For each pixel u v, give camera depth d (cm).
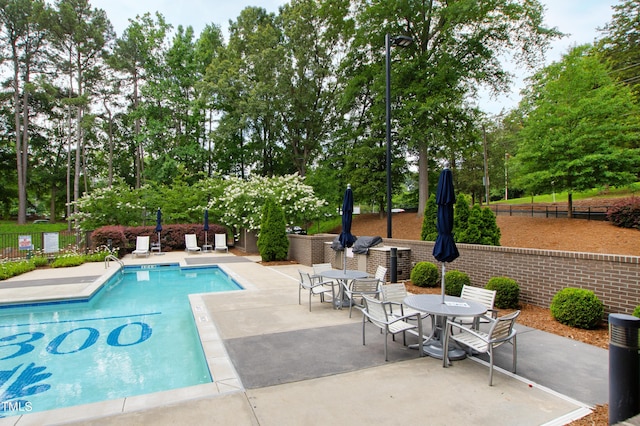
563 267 666
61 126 3853
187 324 740
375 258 1073
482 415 336
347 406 352
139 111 3173
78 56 3111
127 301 945
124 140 4003
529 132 1783
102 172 4269
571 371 432
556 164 1708
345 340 552
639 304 554
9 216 4300
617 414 303
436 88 2061
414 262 1046
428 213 1284
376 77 2288
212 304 781
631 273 566
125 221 2245
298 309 741
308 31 2806
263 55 2669
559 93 1720
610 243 1466
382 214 2780
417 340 548
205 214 2041
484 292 561
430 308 466
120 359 554
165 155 3106
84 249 1694
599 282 610
